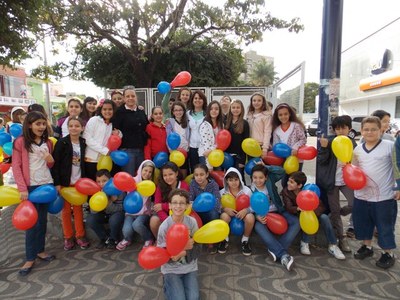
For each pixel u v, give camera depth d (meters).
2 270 3.33
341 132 3.63
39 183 3.28
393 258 3.25
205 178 3.63
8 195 3.02
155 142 4.44
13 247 3.94
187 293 2.57
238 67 13.41
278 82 7.62
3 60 6.08
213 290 2.85
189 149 4.53
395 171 2.99
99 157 3.92
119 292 2.85
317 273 3.13
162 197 3.56
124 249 3.76
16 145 3.18
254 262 3.39
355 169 3.17
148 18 8.64
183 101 4.74
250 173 3.97
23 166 3.18
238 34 9.41
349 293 2.78
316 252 3.61
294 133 3.99
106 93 7.77
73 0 8.61
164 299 2.73
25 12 5.64
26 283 3.04
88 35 9.48
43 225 3.38
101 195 3.42
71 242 3.82
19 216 2.94
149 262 2.43
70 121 3.60
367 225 3.32
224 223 2.76
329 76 3.78
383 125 3.99
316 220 3.31
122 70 11.68
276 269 3.23
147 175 3.73
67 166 3.54
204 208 3.18
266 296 2.74
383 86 23.14
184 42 10.23
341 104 33.28
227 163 4.17
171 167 3.52
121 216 3.78
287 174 3.86
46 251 3.77
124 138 4.27
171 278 2.61
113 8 8.82
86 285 2.98
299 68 5.41
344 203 4.83
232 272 3.18
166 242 2.45
